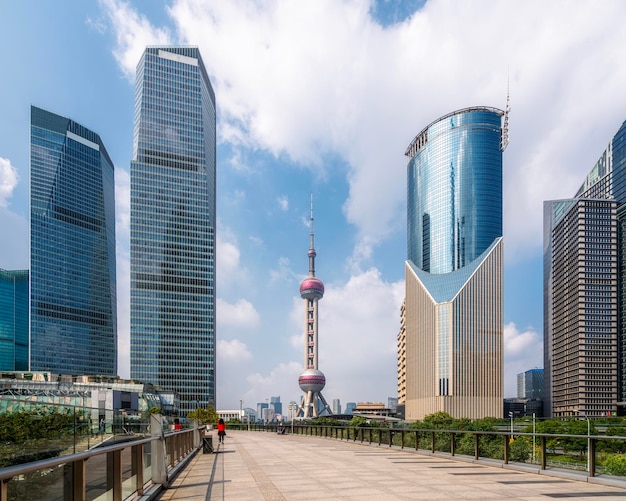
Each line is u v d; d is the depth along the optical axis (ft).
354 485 41.93
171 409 536.83
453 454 65.36
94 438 28.02
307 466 58.23
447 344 645.10
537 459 53.16
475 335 648.79
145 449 38.50
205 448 85.40
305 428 180.55
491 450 59.72
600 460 47.21
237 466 59.21
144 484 37.11
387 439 92.58
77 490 22.38
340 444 110.32
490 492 37.96
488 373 640.17
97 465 25.26
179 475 50.06
